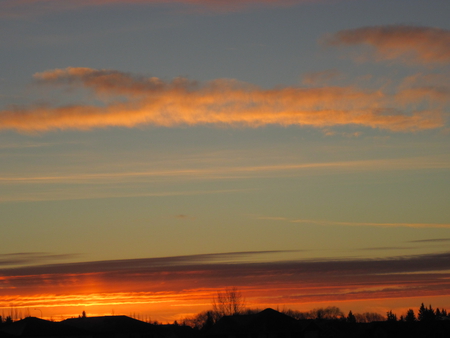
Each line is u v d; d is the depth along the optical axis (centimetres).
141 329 12575
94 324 12462
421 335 13688
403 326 14150
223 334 12162
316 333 12319
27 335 10212
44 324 10831
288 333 12044
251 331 12000
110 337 11906
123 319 12888
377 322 14888
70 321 12862
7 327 10731
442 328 13562
